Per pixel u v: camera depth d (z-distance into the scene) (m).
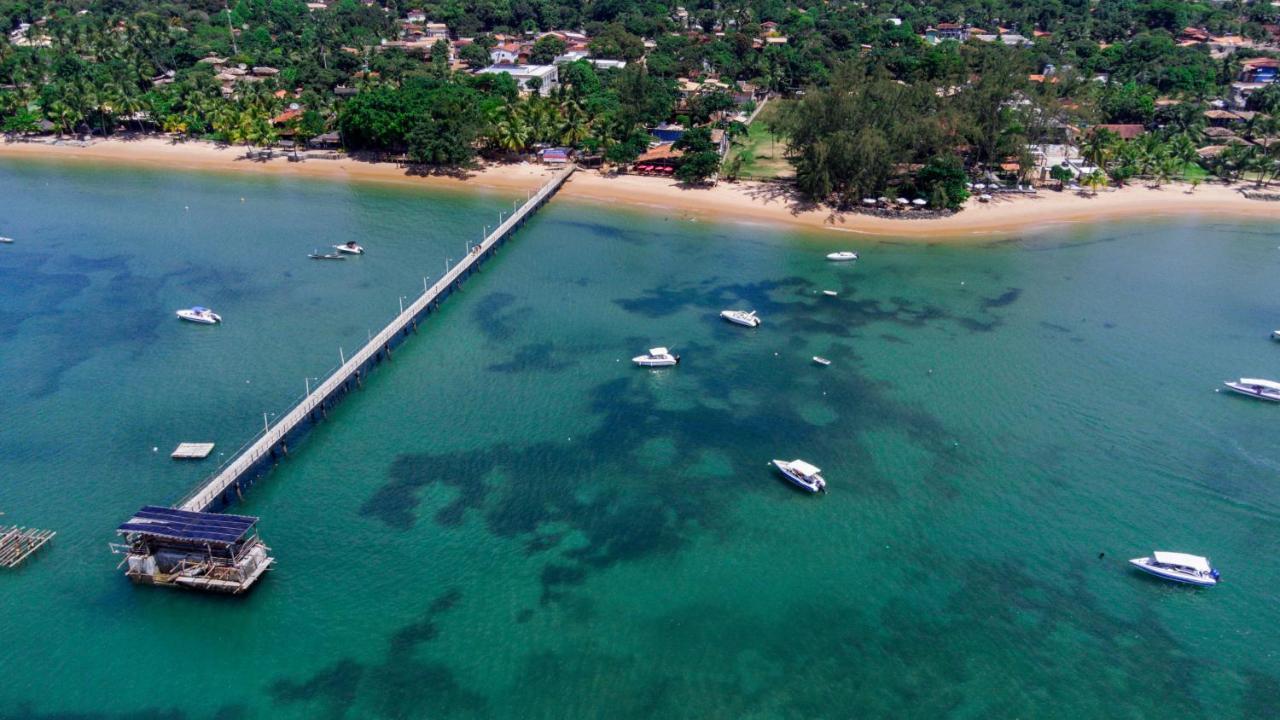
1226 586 68.25
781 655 61.38
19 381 92.50
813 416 90.44
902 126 147.38
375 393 93.25
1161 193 164.25
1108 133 166.00
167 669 59.06
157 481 77.00
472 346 104.00
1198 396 95.12
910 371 99.69
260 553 66.75
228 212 146.75
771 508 76.38
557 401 92.38
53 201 150.00
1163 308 117.50
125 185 159.62
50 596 64.44
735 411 91.19
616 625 63.44
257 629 62.25
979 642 62.78
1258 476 81.31
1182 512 76.56
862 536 73.31
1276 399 93.56
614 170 172.38
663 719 56.22
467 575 67.69
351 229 139.88
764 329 109.69
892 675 59.97
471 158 170.75
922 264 132.50
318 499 76.06
